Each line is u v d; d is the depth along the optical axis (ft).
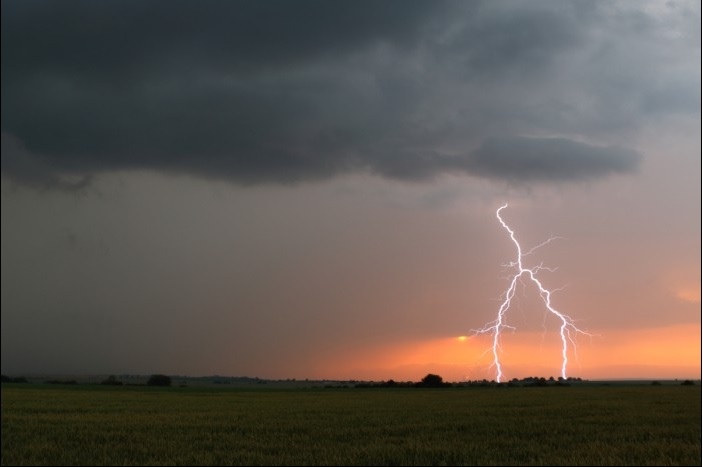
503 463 54.60
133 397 188.14
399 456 58.54
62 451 64.49
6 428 87.20
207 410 127.24
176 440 73.20
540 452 60.59
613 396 176.35
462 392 233.35
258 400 172.65
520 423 90.07
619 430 79.30
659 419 95.09
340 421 97.09
